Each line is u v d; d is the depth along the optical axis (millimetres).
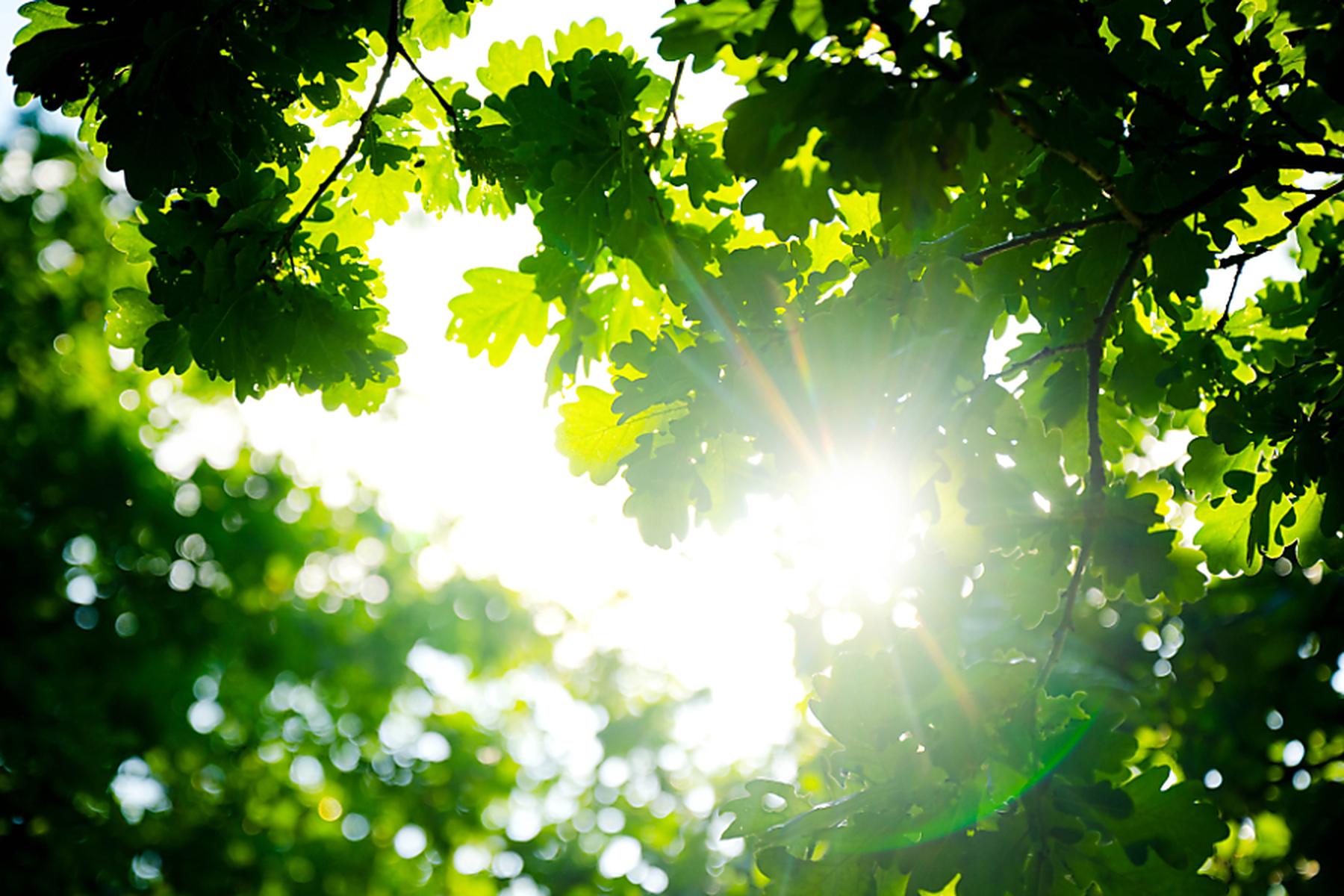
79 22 3025
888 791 2586
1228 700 6398
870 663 2617
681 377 3051
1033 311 3477
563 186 3221
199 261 3504
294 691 17328
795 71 2180
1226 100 3076
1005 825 2533
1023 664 2570
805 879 2695
